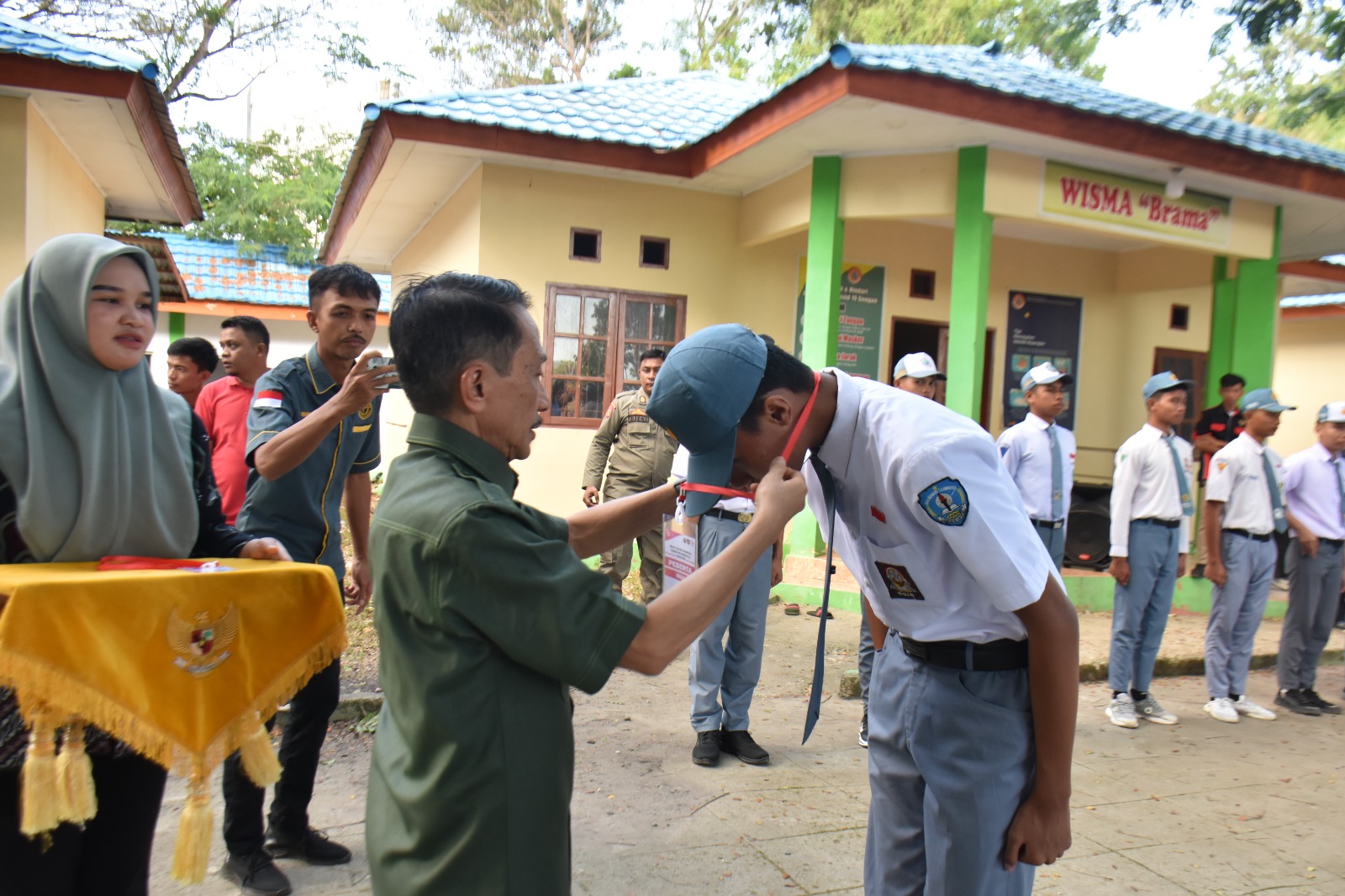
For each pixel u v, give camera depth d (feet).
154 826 6.29
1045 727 5.66
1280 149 24.54
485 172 23.77
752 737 13.91
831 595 22.72
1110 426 31.53
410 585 4.41
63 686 5.10
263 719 6.17
